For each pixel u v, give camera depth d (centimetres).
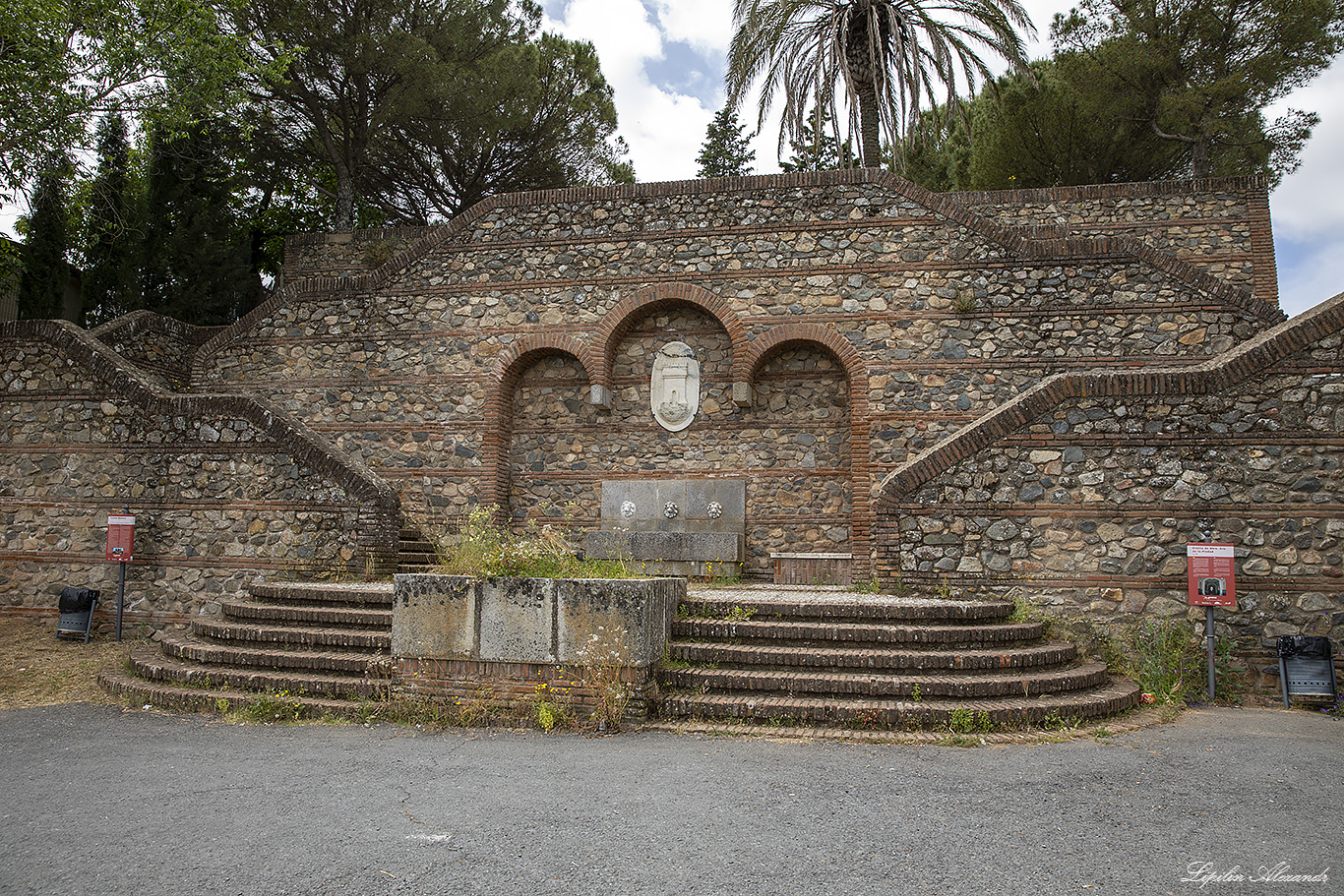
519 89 2305
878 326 1346
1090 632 973
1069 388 1024
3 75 1370
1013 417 1032
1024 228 1655
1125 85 1988
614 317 1423
